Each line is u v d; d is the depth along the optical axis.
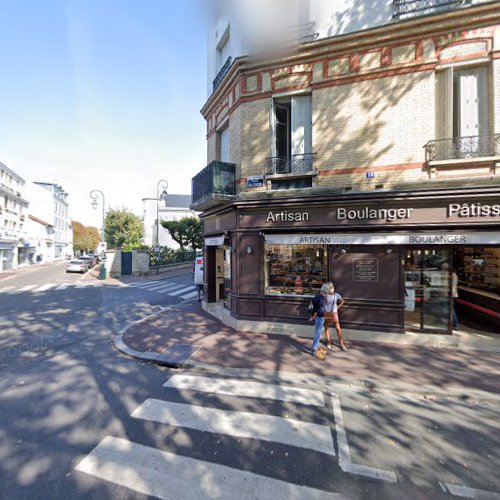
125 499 2.35
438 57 6.22
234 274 7.53
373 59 6.60
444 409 3.79
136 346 6.09
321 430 3.31
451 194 5.80
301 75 7.20
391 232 6.19
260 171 7.46
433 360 5.27
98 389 4.30
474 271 7.85
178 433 3.24
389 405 3.88
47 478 2.58
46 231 42.09
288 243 6.79
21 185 33.28
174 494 2.41
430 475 2.64
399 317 6.23
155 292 14.34
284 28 7.17
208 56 10.21
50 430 3.28
